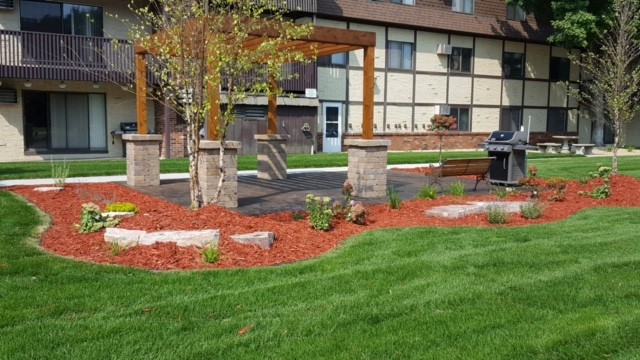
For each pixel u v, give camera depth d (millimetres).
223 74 8383
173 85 7742
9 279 5180
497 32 28062
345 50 11648
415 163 18594
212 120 9055
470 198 10516
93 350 3725
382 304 4688
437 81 26734
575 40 25031
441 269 5727
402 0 24891
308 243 6805
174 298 4754
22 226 7508
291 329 4145
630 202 10508
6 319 4207
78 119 19469
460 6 26859
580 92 30469
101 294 4812
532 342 3893
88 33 18922
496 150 12789
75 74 17922
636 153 25656
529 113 30172
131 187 11680
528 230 7746
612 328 4113
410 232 7496
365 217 8336
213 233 6363
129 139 11781
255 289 5027
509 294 4941
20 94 18188
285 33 8617
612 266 5828
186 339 3928
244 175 14477
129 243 6238
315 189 11742
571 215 9164
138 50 11680
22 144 18344
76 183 12094
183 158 19109
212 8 7805
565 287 5125
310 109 22328
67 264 5660
